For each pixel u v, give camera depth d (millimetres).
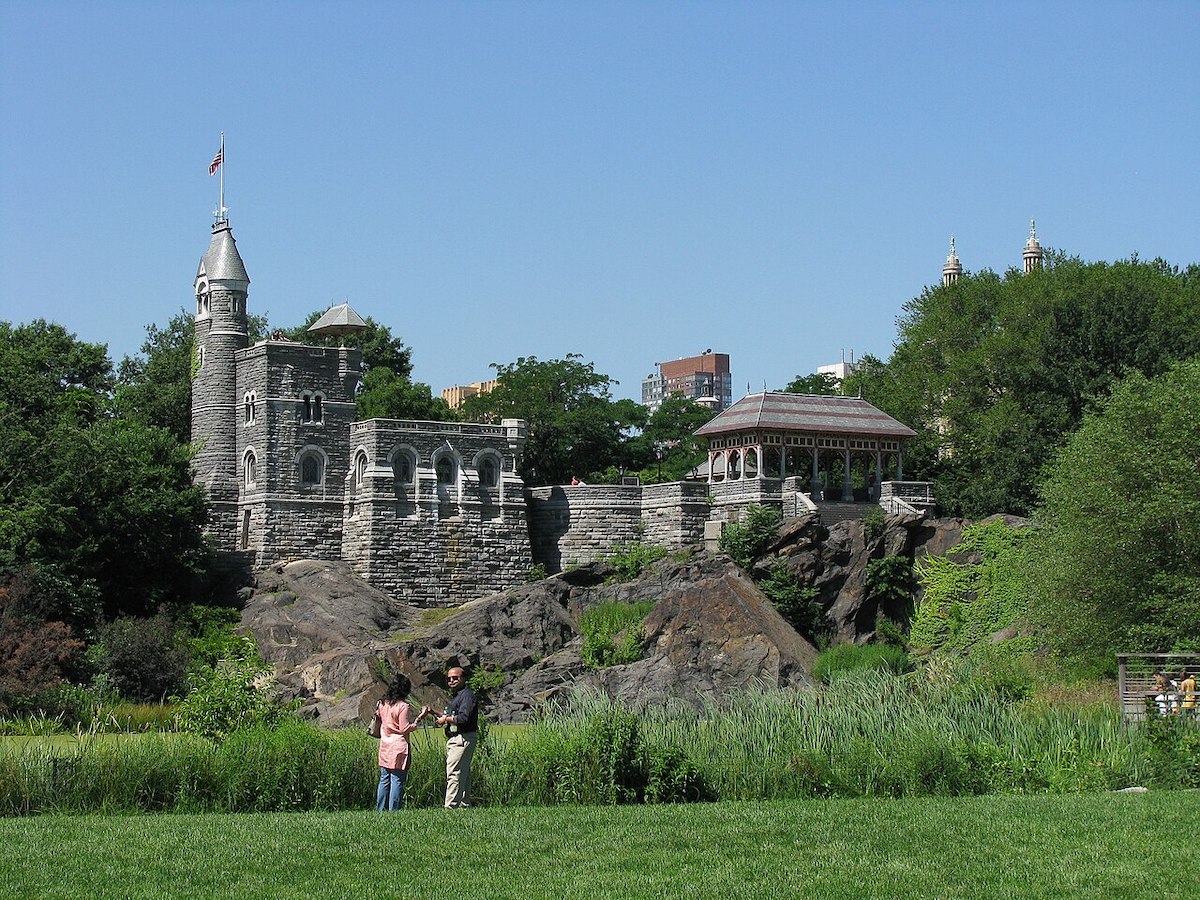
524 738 44094
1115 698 57781
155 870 29016
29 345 122688
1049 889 27656
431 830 33000
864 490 113438
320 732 43688
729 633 88000
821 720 46594
